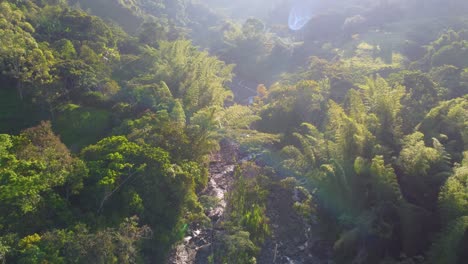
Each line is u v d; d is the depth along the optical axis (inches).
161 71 1866.4
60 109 1535.4
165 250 1055.0
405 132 1249.4
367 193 1105.4
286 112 1736.0
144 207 1026.1
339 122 1236.5
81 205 965.8
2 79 1584.6
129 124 1323.8
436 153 1059.9
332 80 1935.3
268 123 1766.7
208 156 1558.8
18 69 1524.4
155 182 1051.9
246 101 2886.3
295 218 1298.0
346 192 1104.8
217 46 4057.6
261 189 1336.1
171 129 1251.8
